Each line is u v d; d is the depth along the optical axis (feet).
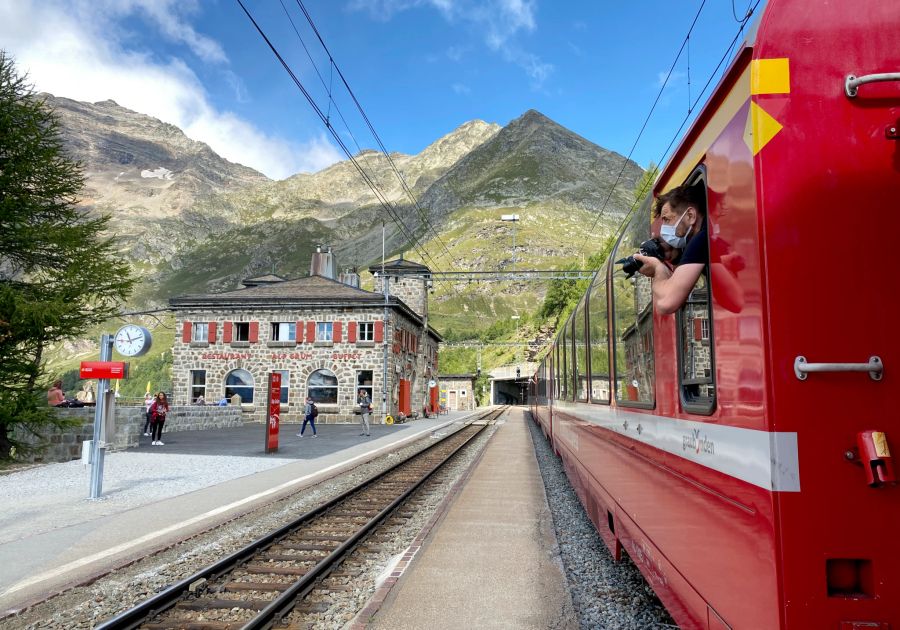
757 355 7.57
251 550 23.54
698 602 10.18
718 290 8.98
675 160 11.73
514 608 17.61
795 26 7.82
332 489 40.88
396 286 157.48
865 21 7.77
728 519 8.66
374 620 16.74
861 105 7.59
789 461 7.15
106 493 37.78
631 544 16.37
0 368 53.83
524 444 75.97
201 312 127.54
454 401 268.21
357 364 123.75
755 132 7.70
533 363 243.40
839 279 7.29
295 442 75.82
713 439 9.25
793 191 7.50
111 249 59.52
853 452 7.06
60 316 54.44
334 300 124.36
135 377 586.04
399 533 28.14
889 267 7.27
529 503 34.83
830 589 7.05
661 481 12.65
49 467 49.24
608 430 19.94
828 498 7.05
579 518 30.58
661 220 12.44
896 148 7.50
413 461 56.39
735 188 8.32
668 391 12.00
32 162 55.31
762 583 7.50
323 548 24.73
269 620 17.07
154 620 17.21
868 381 7.13
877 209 7.39
